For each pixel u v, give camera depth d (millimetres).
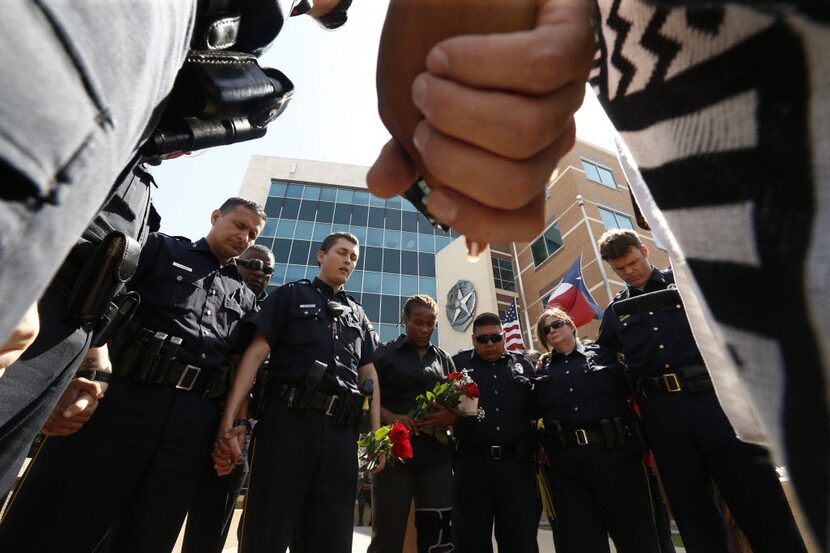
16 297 213
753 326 224
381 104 425
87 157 247
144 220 1565
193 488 1784
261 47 884
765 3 207
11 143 194
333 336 2266
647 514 2402
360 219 20406
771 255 210
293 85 992
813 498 182
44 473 1454
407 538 3012
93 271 1025
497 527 2770
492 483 2791
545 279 15766
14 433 900
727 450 1969
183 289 1979
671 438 2131
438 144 323
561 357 3045
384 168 431
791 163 203
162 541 1621
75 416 1311
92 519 1451
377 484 2615
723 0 228
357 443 2195
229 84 782
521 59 292
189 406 1797
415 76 382
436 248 20281
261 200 20047
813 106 195
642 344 2385
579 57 315
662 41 288
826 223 184
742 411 566
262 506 1798
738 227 232
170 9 364
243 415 2258
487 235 346
